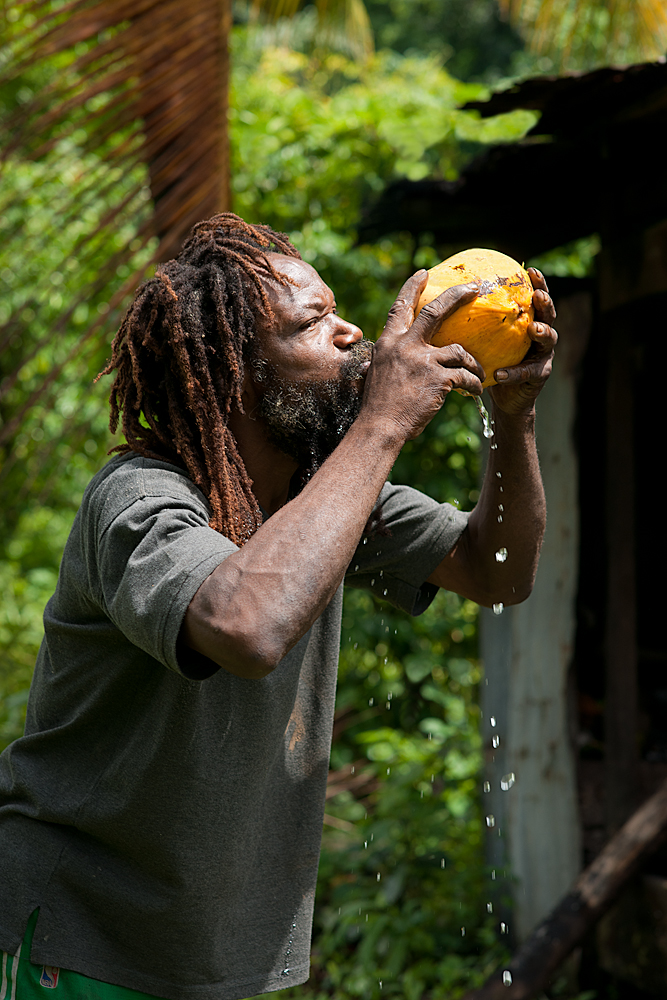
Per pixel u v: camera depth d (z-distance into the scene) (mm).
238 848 1775
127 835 1714
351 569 2107
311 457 1809
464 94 6156
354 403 1760
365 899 4160
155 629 1460
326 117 5828
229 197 4336
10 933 1724
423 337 1656
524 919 4020
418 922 3906
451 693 5512
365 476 1551
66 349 6078
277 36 6344
